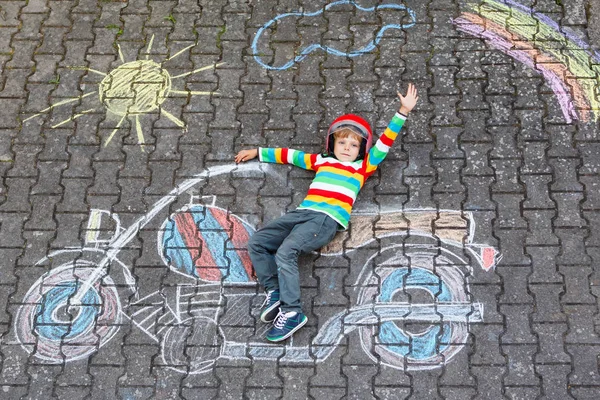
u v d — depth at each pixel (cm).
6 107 535
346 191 472
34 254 483
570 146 505
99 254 482
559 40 548
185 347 455
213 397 441
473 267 469
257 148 505
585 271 465
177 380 446
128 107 533
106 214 495
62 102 536
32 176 509
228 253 481
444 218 484
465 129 513
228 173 506
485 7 563
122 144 519
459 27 555
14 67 552
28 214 496
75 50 558
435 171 499
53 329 462
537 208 485
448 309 458
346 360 447
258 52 552
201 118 526
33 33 567
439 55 544
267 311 450
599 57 540
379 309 460
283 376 445
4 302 470
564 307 455
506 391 436
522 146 506
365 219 486
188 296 469
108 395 443
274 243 468
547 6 562
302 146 514
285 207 495
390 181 496
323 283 469
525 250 473
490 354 445
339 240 480
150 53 555
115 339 458
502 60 540
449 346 448
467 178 496
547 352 444
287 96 532
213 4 574
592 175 495
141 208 496
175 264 478
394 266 472
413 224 483
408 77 536
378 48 549
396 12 563
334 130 482
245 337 456
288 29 560
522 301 458
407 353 447
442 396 436
